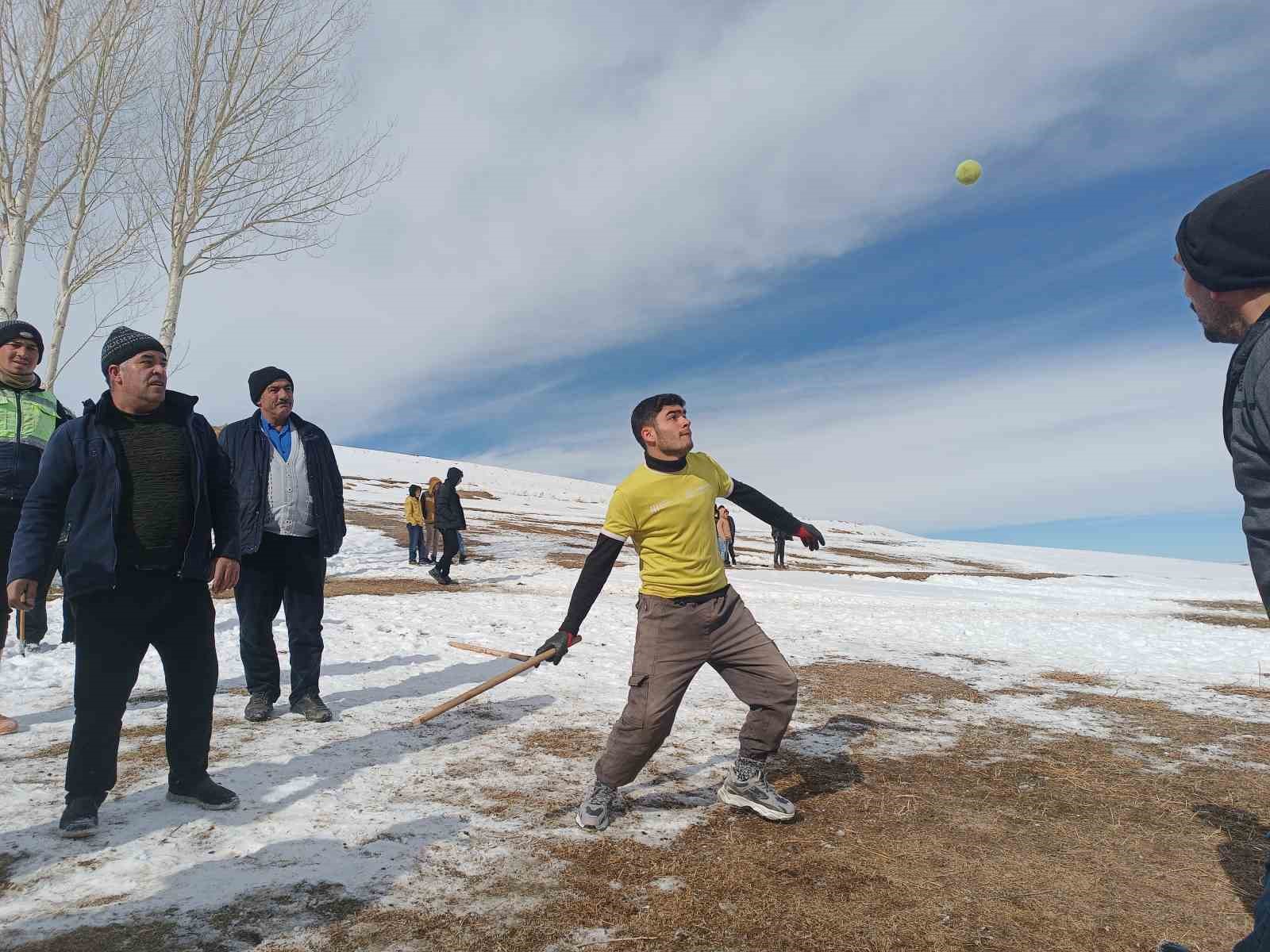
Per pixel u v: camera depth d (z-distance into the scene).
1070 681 7.18
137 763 4.02
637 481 3.33
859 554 35.53
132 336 3.26
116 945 2.38
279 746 4.36
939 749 4.75
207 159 11.91
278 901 2.67
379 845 3.13
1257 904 1.65
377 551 19.27
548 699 5.63
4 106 10.04
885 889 2.91
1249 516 1.54
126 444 3.22
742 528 54.28
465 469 79.81
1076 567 37.94
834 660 7.80
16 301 9.98
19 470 4.66
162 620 3.35
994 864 3.16
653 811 3.57
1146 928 2.70
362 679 6.17
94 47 10.99
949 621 11.71
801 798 3.79
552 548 22.89
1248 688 6.99
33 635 6.73
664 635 3.34
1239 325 1.65
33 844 3.05
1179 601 19.08
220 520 3.51
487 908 2.66
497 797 3.68
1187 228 1.65
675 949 2.46
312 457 5.03
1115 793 4.05
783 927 2.61
